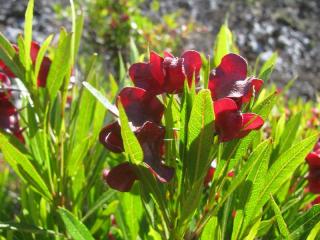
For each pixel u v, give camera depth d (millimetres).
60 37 212
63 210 185
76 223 186
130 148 152
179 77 160
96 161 239
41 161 230
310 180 204
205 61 224
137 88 160
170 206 174
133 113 160
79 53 678
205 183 187
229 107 153
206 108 151
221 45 206
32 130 223
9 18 889
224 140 156
